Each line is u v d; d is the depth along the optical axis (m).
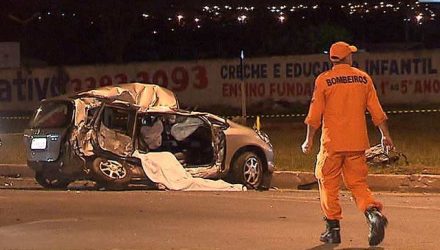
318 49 48.22
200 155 18.20
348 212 13.85
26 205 14.98
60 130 17.47
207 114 18.23
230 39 53.62
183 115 18.03
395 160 19.97
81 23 51.97
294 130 29.86
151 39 54.78
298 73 36.56
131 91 18.23
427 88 35.69
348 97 10.63
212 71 37.47
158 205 14.88
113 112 18.06
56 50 52.38
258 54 51.12
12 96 38.75
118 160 17.48
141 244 11.47
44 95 38.50
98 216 13.79
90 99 17.55
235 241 11.57
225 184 17.86
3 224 13.10
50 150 17.53
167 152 17.92
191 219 13.39
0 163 22.06
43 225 12.98
